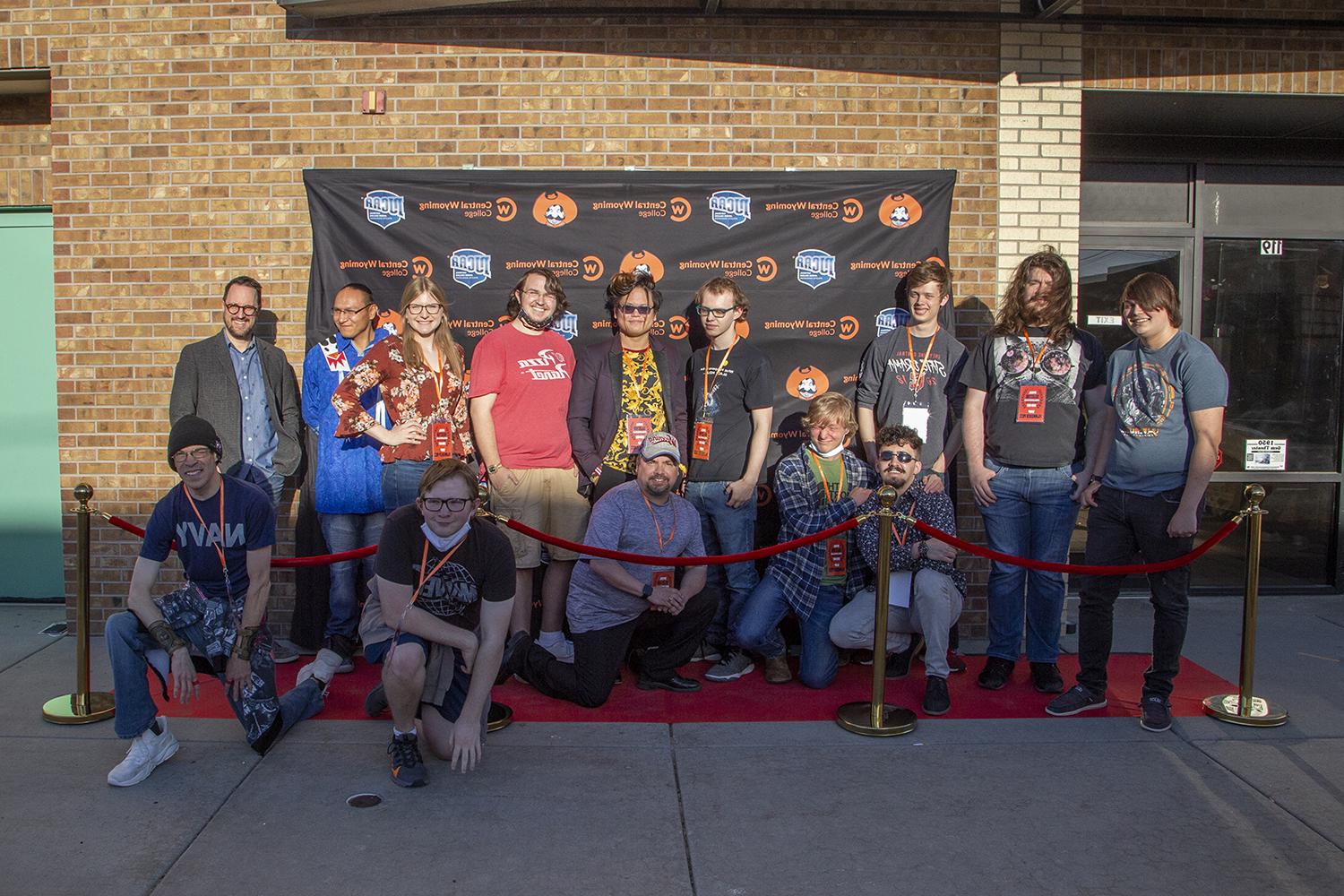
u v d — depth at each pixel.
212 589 4.19
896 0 5.96
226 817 3.73
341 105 5.93
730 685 5.30
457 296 5.90
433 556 3.96
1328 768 4.23
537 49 5.92
